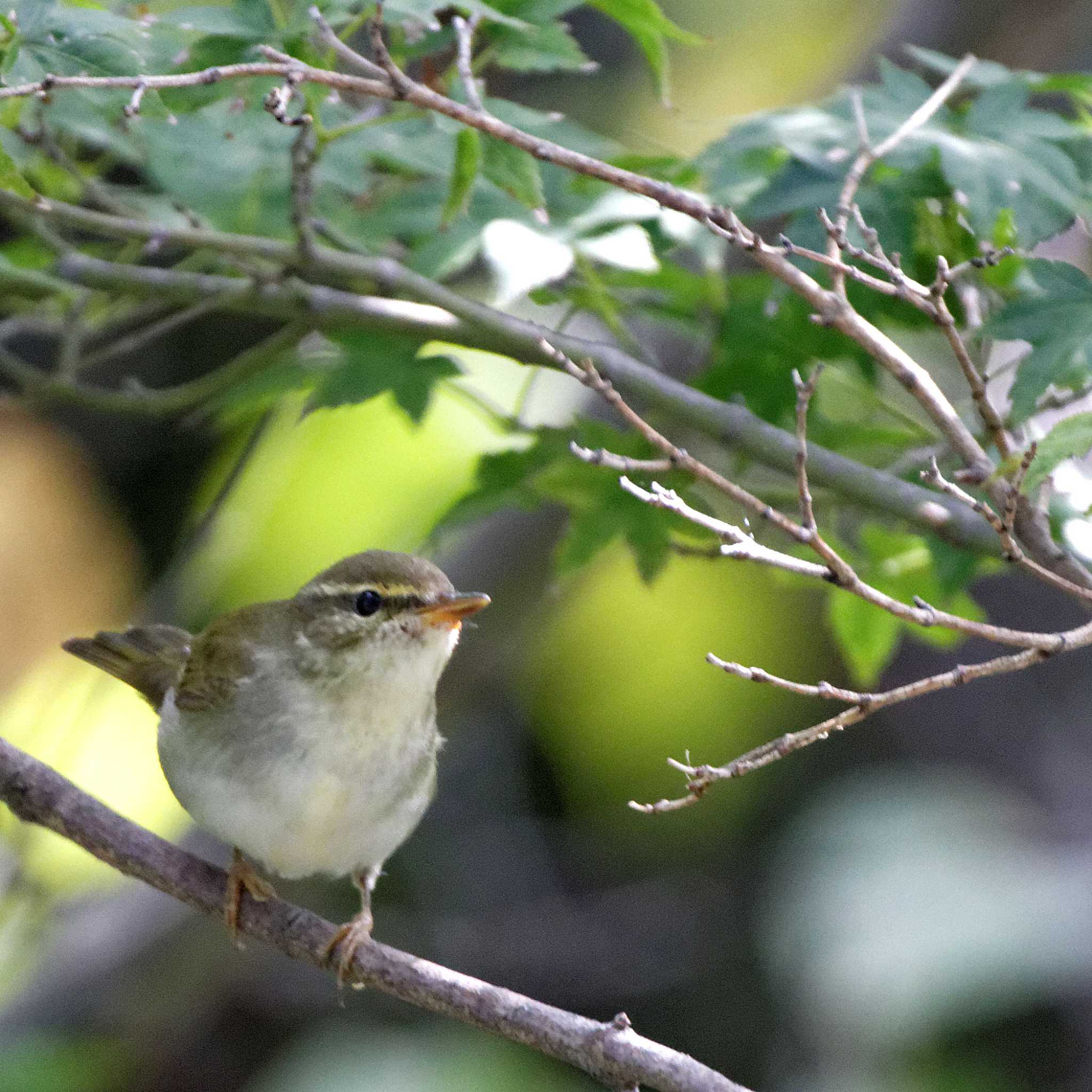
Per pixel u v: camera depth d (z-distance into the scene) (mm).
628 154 8891
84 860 12531
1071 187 7938
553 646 15367
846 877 12906
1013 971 12078
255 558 13297
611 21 13906
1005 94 8375
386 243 9539
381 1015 13852
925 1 12945
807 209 8141
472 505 9125
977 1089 12672
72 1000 12141
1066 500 8805
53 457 12922
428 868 14945
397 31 8500
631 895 14953
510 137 6602
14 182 7344
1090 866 12867
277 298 8992
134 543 13422
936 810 13398
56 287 8883
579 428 8977
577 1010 14430
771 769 15250
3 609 12688
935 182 8211
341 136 8320
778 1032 14000
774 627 15352
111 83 6281
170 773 8148
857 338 7016
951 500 8414
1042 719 14914
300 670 8031
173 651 8922
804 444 6258
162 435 13320
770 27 14922
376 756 8086
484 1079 12398
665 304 9586
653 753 15406
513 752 15570
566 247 8406
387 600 8062
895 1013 12070
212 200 9117
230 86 7684
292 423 13141
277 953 13859
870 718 15258
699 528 9016
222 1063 13203
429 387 8789
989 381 7816
